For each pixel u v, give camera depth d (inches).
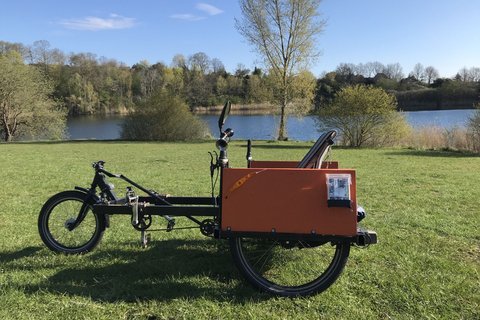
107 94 3102.9
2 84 1325.0
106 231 211.2
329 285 141.9
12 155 706.2
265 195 138.5
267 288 142.9
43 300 137.4
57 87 2844.5
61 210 181.6
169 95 1248.2
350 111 906.1
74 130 1791.3
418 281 152.6
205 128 1290.6
